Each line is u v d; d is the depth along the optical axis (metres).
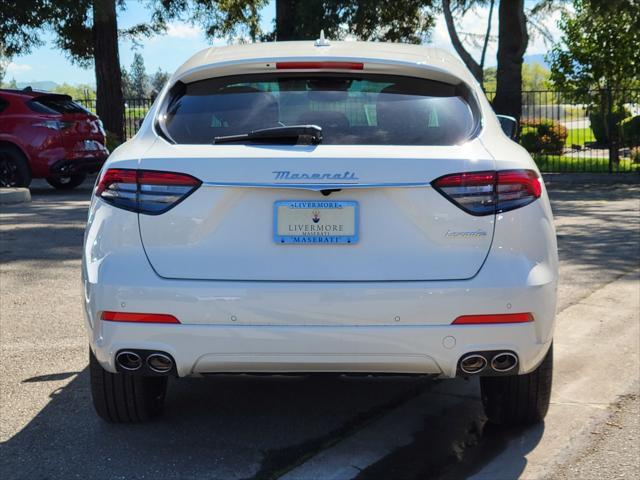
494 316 3.16
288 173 3.14
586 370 4.61
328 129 3.41
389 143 3.34
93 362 3.60
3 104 14.15
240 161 3.17
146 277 3.19
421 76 3.67
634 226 10.27
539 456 3.47
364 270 3.15
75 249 8.47
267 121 3.48
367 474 3.29
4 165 14.03
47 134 13.96
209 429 3.79
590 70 22.64
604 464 3.39
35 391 4.29
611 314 5.77
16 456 3.49
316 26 21.52
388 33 23.30
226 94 3.62
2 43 20.84
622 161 22.84
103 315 3.23
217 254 3.18
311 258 3.16
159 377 3.87
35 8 20.00
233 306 3.13
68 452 3.54
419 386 4.39
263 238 3.17
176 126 3.49
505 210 3.21
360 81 3.64
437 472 3.31
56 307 6.04
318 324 3.13
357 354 3.15
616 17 20.92
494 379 3.68
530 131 27.06
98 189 3.37
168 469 3.37
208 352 3.17
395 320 3.13
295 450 3.55
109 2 20.69
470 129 3.46
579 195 15.24
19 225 10.27
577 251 8.30
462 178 3.17
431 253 3.17
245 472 3.33
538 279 3.21
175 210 3.20
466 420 3.89
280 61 3.63
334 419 3.92
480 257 3.18
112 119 22.00
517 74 21.45
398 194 3.16
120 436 3.71
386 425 3.83
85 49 23.67
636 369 4.61
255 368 3.22
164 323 3.17
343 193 3.16
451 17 21.86
